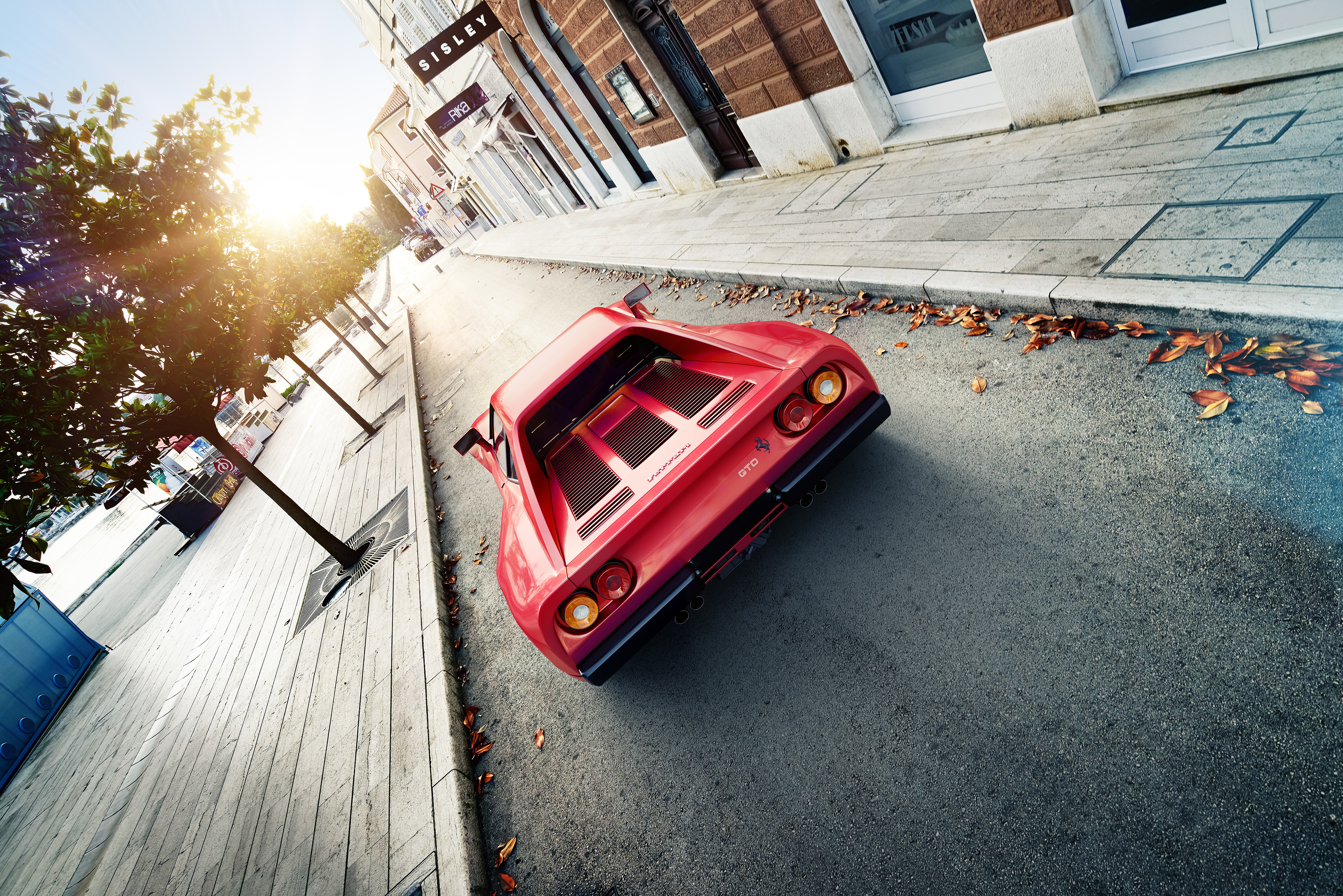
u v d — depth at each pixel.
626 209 13.92
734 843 2.15
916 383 3.57
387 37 22.62
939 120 6.11
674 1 7.23
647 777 2.56
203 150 4.77
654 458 2.69
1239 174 3.13
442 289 26.09
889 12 5.76
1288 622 1.74
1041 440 2.77
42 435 3.74
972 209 4.48
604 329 3.53
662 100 9.48
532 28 11.67
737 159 9.70
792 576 2.93
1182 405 2.50
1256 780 1.53
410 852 2.79
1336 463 2.00
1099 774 1.72
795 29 6.31
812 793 2.13
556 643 2.40
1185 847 1.51
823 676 2.46
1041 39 4.46
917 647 2.33
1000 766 1.87
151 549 19.02
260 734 4.70
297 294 11.34
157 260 4.51
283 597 7.26
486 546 5.30
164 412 4.68
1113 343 2.98
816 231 5.84
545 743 3.05
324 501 9.88
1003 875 1.67
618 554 2.39
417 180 53.66
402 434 10.15
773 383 2.49
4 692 8.96
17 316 3.86
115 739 7.07
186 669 7.51
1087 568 2.19
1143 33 4.23
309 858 3.15
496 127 17.78
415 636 4.38
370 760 3.53
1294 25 3.52
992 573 2.39
